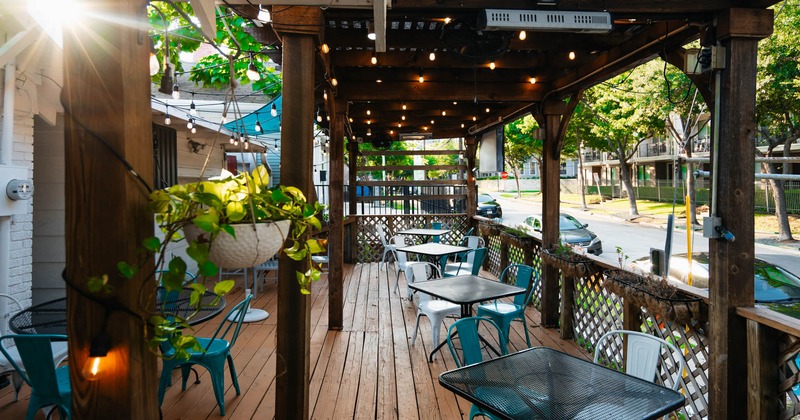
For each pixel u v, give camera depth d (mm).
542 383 2369
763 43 10250
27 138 4008
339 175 5273
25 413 3180
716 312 2768
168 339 1265
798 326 2326
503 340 3459
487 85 5355
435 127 9609
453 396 3580
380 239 9773
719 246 2760
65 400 2695
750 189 2723
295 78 2775
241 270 6715
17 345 2596
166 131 6844
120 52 1184
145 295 1241
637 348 2887
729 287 2715
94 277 1160
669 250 3537
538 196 38500
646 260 6504
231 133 7680
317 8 2764
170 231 1244
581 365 2600
